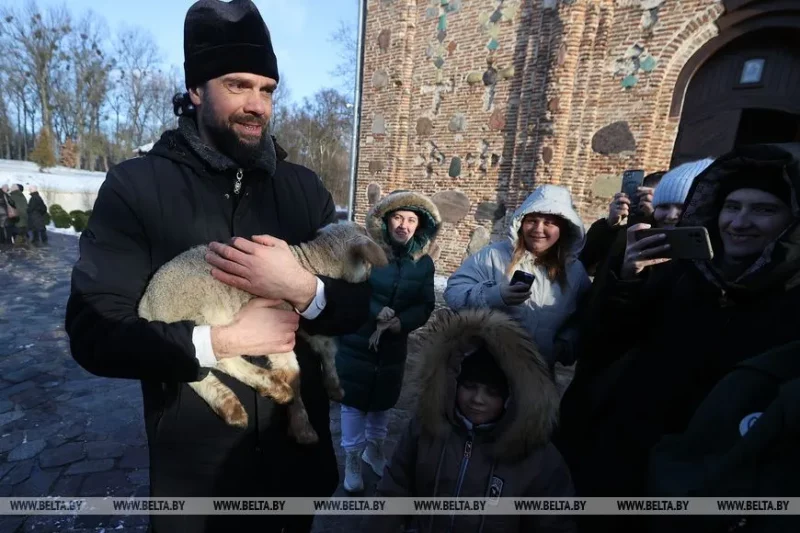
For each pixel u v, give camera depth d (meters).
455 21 8.37
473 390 1.48
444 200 8.77
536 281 2.25
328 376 1.60
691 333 1.44
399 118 9.21
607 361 1.86
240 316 1.20
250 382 1.27
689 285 1.50
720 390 1.07
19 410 3.54
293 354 1.41
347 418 2.68
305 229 1.52
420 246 2.76
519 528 1.46
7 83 40.81
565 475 1.46
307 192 1.55
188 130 1.30
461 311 1.58
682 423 1.43
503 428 1.43
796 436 0.83
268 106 1.29
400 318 2.60
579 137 7.00
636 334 1.75
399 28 8.97
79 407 3.62
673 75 6.25
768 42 5.67
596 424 1.78
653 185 2.71
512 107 7.77
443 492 1.50
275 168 1.42
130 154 44.53
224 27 1.17
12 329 5.42
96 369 1.11
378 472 2.86
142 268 1.24
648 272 1.70
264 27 1.25
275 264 1.18
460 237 8.62
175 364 1.08
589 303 1.97
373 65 9.55
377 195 9.68
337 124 31.84
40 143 34.78
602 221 3.00
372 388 2.59
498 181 8.05
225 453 1.29
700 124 6.29
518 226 2.32
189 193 1.28
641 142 6.50
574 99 6.96
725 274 1.42
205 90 1.23
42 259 10.53
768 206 1.31
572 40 6.81
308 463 1.48
